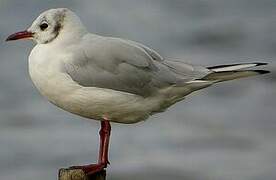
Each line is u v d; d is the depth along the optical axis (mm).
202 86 9836
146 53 9719
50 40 9477
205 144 17672
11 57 24750
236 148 17672
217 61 25922
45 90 9453
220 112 19859
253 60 25938
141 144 17531
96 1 34094
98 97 9414
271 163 16719
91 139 17719
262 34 29250
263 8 34062
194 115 19484
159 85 9688
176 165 16656
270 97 21094
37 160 16906
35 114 19391
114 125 18312
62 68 9320
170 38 28859
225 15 32812
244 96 21031
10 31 28578
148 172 16391
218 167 16562
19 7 32000
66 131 18266
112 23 30938
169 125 18609
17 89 21531
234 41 28438
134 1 34500
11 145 17609
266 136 18234
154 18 31938
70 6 33156
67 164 16641
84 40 9531
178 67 9867
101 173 9492
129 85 9539
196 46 27906
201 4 34844
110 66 9469
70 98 9438
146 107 9711
